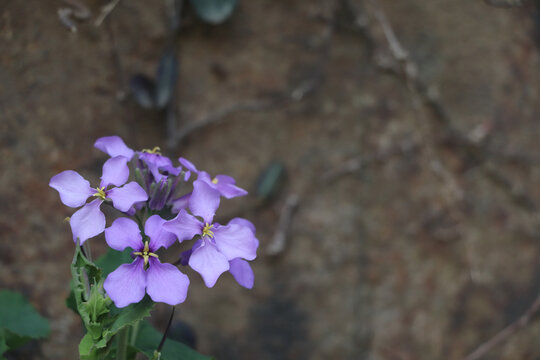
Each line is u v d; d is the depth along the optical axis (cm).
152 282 35
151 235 36
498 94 64
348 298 58
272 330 56
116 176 37
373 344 58
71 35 52
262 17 60
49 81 51
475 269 61
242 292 56
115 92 53
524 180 64
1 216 49
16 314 46
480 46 64
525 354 60
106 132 53
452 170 62
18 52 51
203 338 55
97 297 35
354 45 62
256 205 58
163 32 56
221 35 58
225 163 58
